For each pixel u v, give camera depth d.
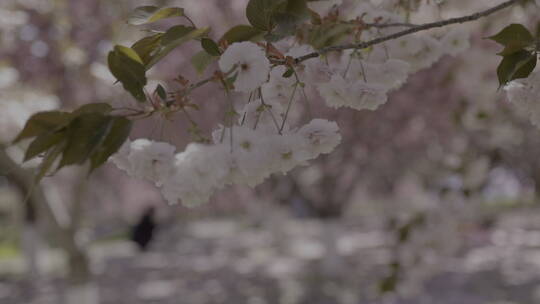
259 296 11.46
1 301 11.98
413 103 7.68
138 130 6.88
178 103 1.26
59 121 1.09
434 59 2.00
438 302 9.88
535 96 1.61
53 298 11.80
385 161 9.78
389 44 1.91
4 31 6.75
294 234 24.22
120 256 19.39
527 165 12.23
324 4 1.86
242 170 1.29
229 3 8.61
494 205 30.38
